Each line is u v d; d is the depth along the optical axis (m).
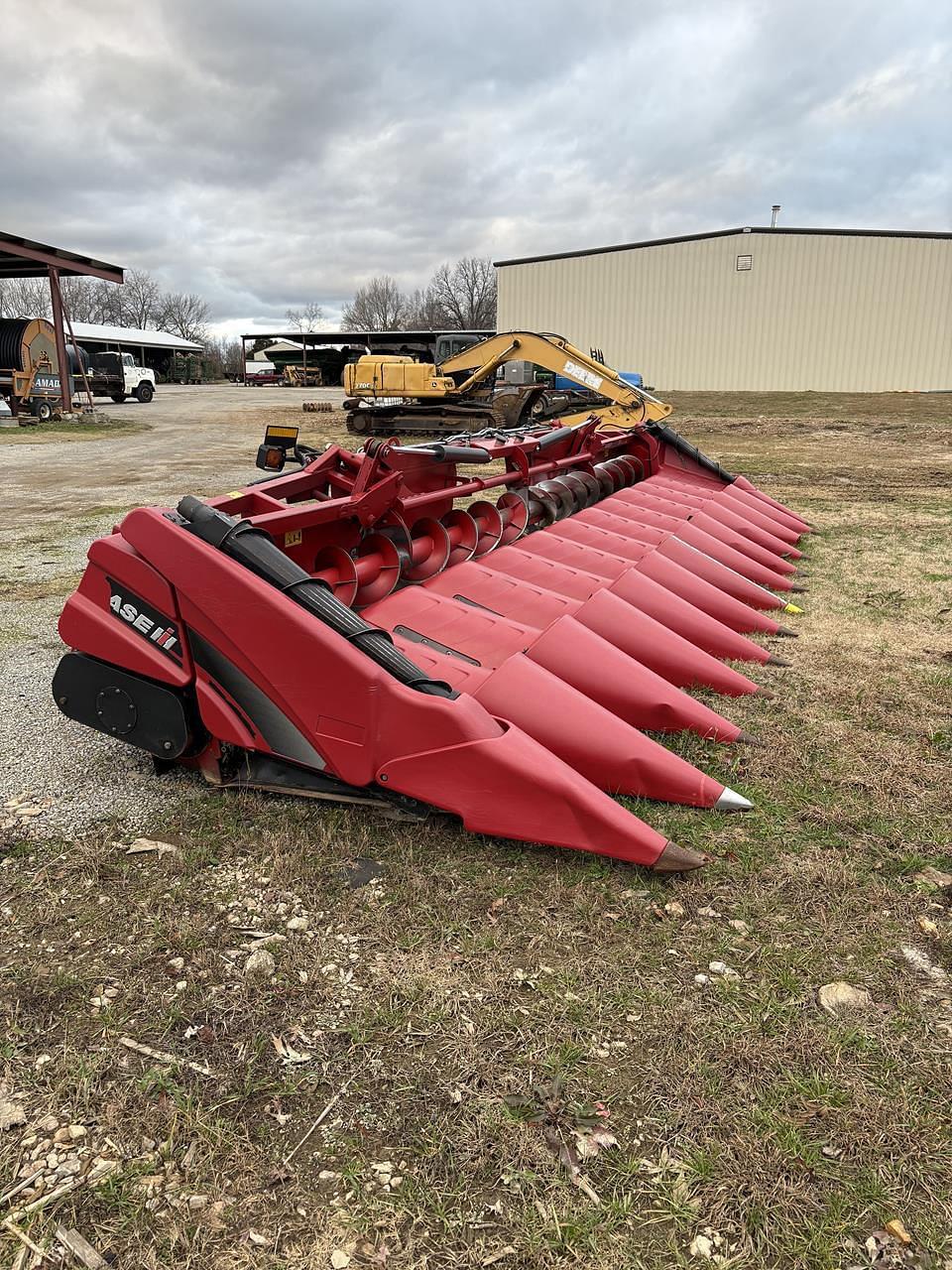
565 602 4.32
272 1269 1.57
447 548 4.57
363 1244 1.61
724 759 3.52
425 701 2.69
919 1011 2.18
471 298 82.12
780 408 27.56
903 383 34.16
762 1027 2.11
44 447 18.31
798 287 34.03
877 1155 1.77
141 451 17.53
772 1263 1.57
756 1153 1.78
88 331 58.50
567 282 36.97
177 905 2.59
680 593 5.21
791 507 10.70
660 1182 1.72
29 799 3.21
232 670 2.89
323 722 2.80
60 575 6.84
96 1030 2.11
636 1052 2.04
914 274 33.22
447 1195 1.70
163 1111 1.89
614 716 3.21
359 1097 1.92
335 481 4.25
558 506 6.67
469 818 2.71
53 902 2.61
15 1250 1.59
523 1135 1.83
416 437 18.48
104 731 3.15
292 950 2.40
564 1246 1.60
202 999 2.22
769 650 4.96
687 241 34.78
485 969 2.32
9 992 2.24
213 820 3.04
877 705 4.14
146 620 2.98
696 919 2.52
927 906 2.60
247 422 25.22
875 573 6.97
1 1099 1.91
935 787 3.33
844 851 2.88
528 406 17.17
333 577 3.80
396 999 2.21
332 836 2.90
